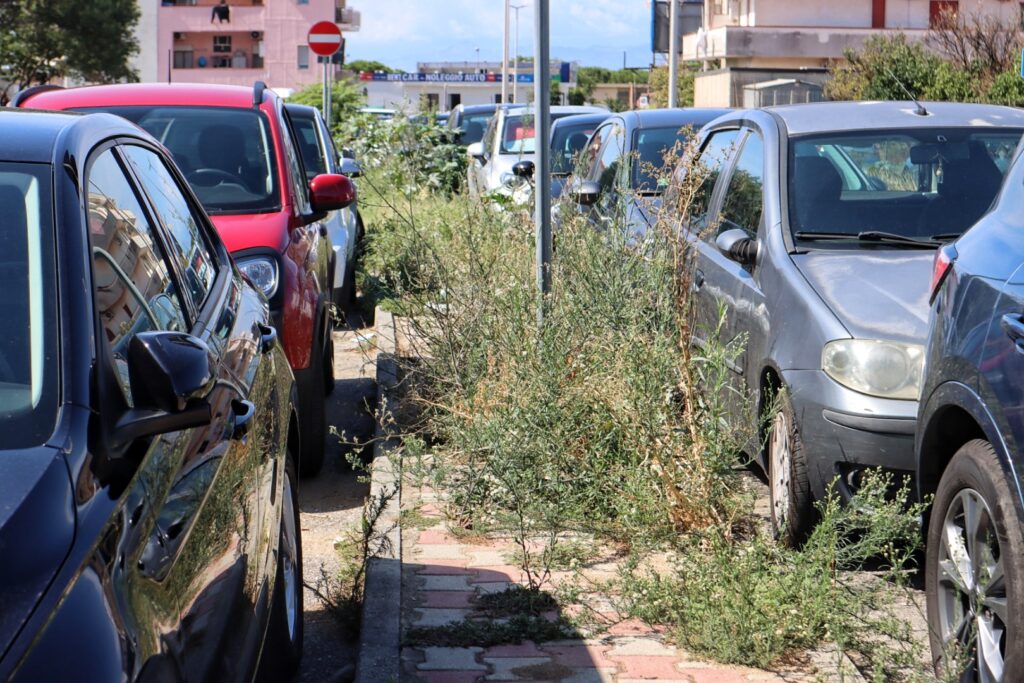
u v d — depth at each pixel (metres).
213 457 2.95
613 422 5.60
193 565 2.60
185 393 2.52
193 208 4.41
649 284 5.88
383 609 4.47
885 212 5.97
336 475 6.70
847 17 57.16
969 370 3.66
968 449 3.70
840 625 4.16
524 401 5.68
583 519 5.41
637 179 9.48
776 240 5.83
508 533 5.35
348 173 12.85
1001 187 4.25
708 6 64.88
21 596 2.06
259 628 3.18
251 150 7.39
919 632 4.50
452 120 24.52
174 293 3.47
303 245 6.94
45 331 2.62
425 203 11.95
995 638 3.54
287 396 4.29
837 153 6.28
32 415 2.45
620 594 4.64
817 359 5.00
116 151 3.53
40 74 58.81
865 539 4.46
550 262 6.42
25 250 2.77
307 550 5.50
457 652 4.21
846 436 4.82
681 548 5.01
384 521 5.44
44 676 1.97
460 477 5.73
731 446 5.27
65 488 2.28
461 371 6.30
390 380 7.58
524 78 51.16
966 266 3.95
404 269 7.97
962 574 3.74
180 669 2.34
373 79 92.56
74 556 2.16
